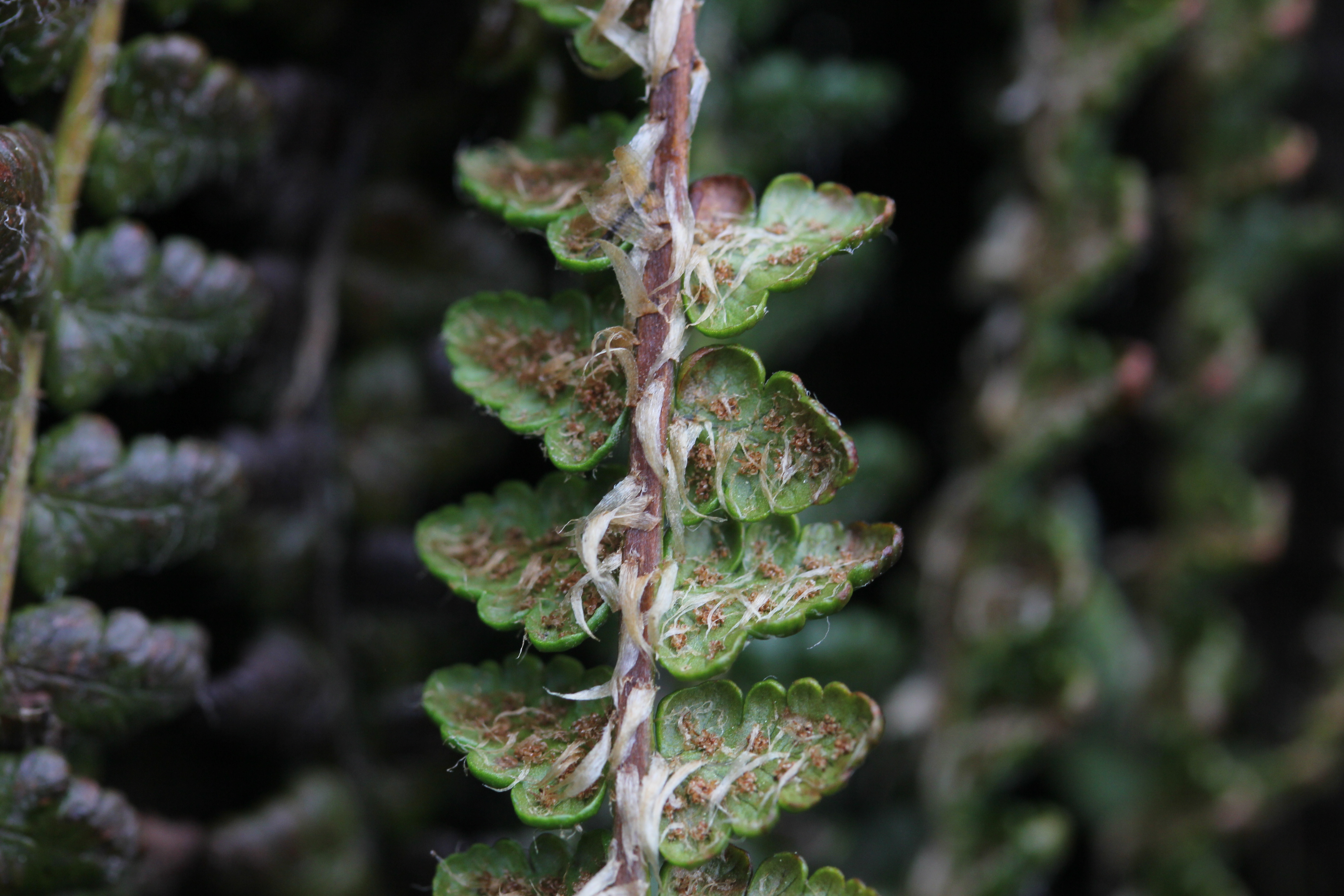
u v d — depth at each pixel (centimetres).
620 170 21
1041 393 27
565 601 21
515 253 25
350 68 24
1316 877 34
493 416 25
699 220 21
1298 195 34
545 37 23
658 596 21
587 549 21
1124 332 32
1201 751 31
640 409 21
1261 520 30
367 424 24
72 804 22
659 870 20
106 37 22
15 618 22
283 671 24
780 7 26
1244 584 36
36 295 22
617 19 21
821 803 28
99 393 22
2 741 22
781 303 27
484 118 24
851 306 29
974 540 27
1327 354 35
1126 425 32
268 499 24
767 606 21
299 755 24
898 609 30
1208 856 31
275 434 24
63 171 22
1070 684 26
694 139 25
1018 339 27
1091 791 31
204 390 24
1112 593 31
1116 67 26
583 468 21
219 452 22
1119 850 31
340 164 24
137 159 22
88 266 22
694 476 21
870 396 32
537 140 22
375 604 24
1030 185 27
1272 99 32
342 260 24
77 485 22
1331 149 34
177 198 23
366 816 24
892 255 31
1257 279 32
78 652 22
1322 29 34
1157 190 31
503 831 25
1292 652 35
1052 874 32
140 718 22
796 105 25
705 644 21
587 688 21
